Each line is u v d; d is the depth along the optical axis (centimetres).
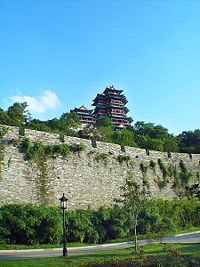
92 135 6812
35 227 3216
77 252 2753
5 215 3200
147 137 7731
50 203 3753
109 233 3766
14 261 1928
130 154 4788
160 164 5112
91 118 10350
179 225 4681
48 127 6650
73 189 3997
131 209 3466
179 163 5362
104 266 1766
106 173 4400
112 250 2777
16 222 3152
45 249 2923
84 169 4181
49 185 3806
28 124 6400
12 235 3156
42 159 3828
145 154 4997
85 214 3747
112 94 10888
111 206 4266
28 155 3719
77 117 8500
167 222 4241
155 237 3209
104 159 4438
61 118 7994
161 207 4522
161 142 7256
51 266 1800
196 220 4888
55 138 4034
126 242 3516
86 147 4297
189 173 5378
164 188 5022
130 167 4716
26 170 3675
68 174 4003
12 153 3625
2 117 5797
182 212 4784
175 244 2952
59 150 3972
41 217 3256
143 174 4834
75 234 3428
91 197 4134
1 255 2511
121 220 3794
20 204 3469
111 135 7200
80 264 1856
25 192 3603
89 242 3531
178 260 1780
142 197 4091
